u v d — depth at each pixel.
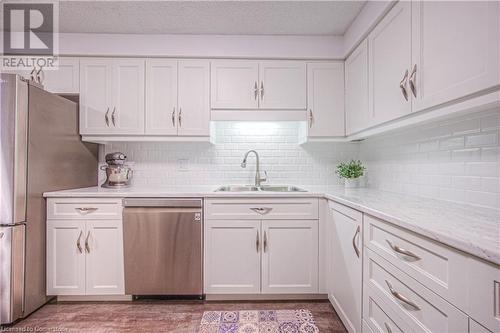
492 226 0.87
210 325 1.70
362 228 1.36
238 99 2.27
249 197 1.96
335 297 1.81
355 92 2.06
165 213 1.93
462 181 1.35
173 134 2.27
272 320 1.75
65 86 2.21
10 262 1.66
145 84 2.25
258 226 1.97
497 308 0.62
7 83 1.66
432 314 0.84
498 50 0.87
